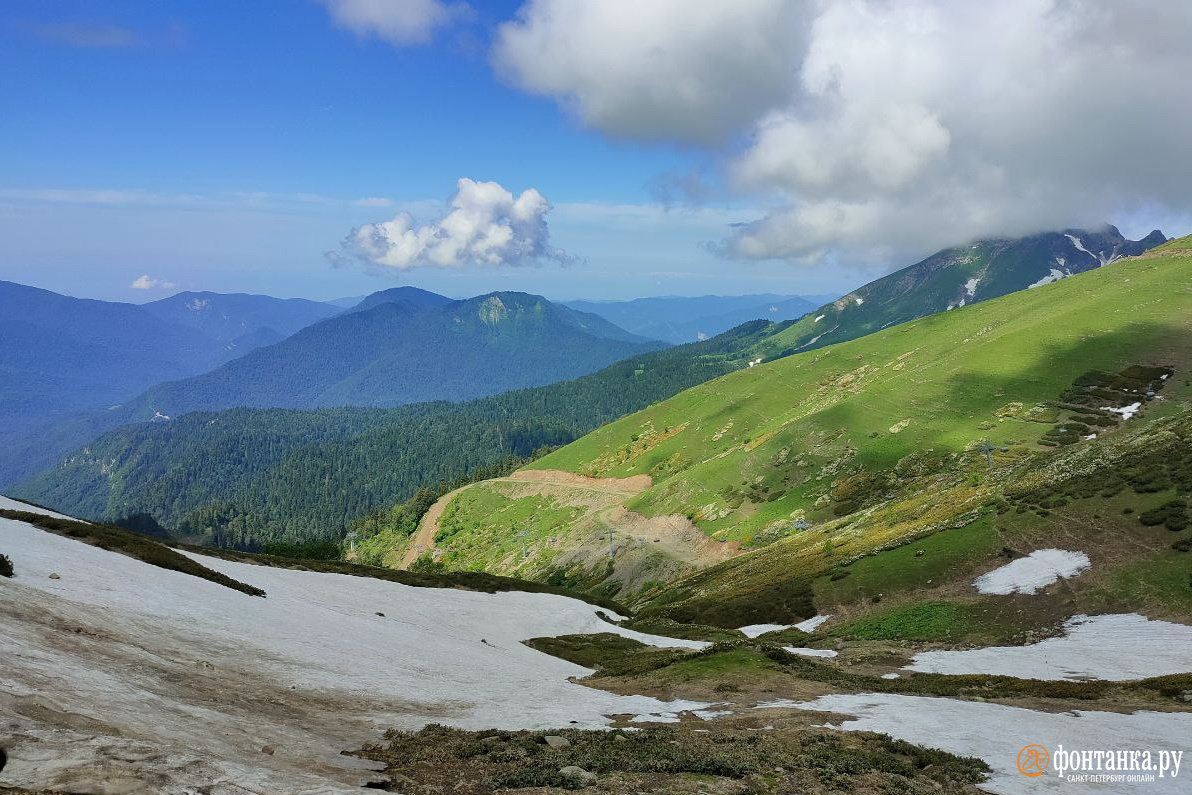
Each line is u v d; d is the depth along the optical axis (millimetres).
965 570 66938
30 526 41719
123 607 28938
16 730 13328
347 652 35344
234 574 53469
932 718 28625
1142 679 37469
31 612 23391
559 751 21891
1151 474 69812
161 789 12641
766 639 66500
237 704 22312
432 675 35875
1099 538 61469
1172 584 50406
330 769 17812
